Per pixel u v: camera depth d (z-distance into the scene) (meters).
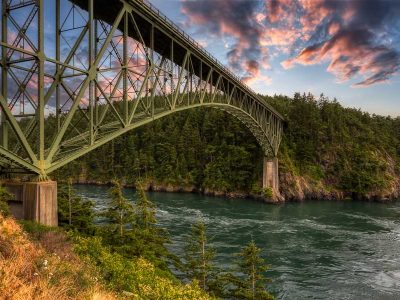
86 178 120.25
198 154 104.62
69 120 18.17
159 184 104.75
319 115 112.00
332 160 98.00
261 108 75.19
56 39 19.23
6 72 16.70
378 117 151.75
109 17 25.86
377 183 90.38
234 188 91.38
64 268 8.52
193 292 12.73
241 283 25.23
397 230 51.00
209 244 42.03
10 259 7.38
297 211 68.56
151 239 28.83
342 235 47.62
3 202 16.00
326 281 31.53
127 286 11.58
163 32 28.91
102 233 28.36
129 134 124.00
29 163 15.95
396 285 30.69
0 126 16.95
